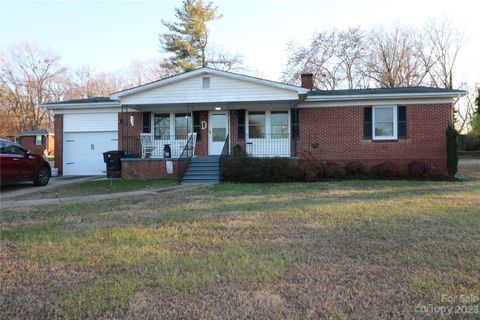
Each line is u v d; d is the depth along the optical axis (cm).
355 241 505
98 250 481
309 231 567
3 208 834
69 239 538
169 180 1450
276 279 371
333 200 866
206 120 1728
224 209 767
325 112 1638
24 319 298
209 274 386
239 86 1528
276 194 997
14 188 1242
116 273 396
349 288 347
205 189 1140
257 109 1700
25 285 370
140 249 480
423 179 1409
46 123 4772
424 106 1561
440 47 3750
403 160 1571
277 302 318
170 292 343
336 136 1622
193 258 439
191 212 740
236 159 1424
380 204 798
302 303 317
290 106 1664
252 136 1706
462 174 1608
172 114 1755
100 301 327
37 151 3531
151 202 890
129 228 603
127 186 1255
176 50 3569
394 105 1581
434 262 413
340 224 610
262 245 493
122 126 1764
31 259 451
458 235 527
